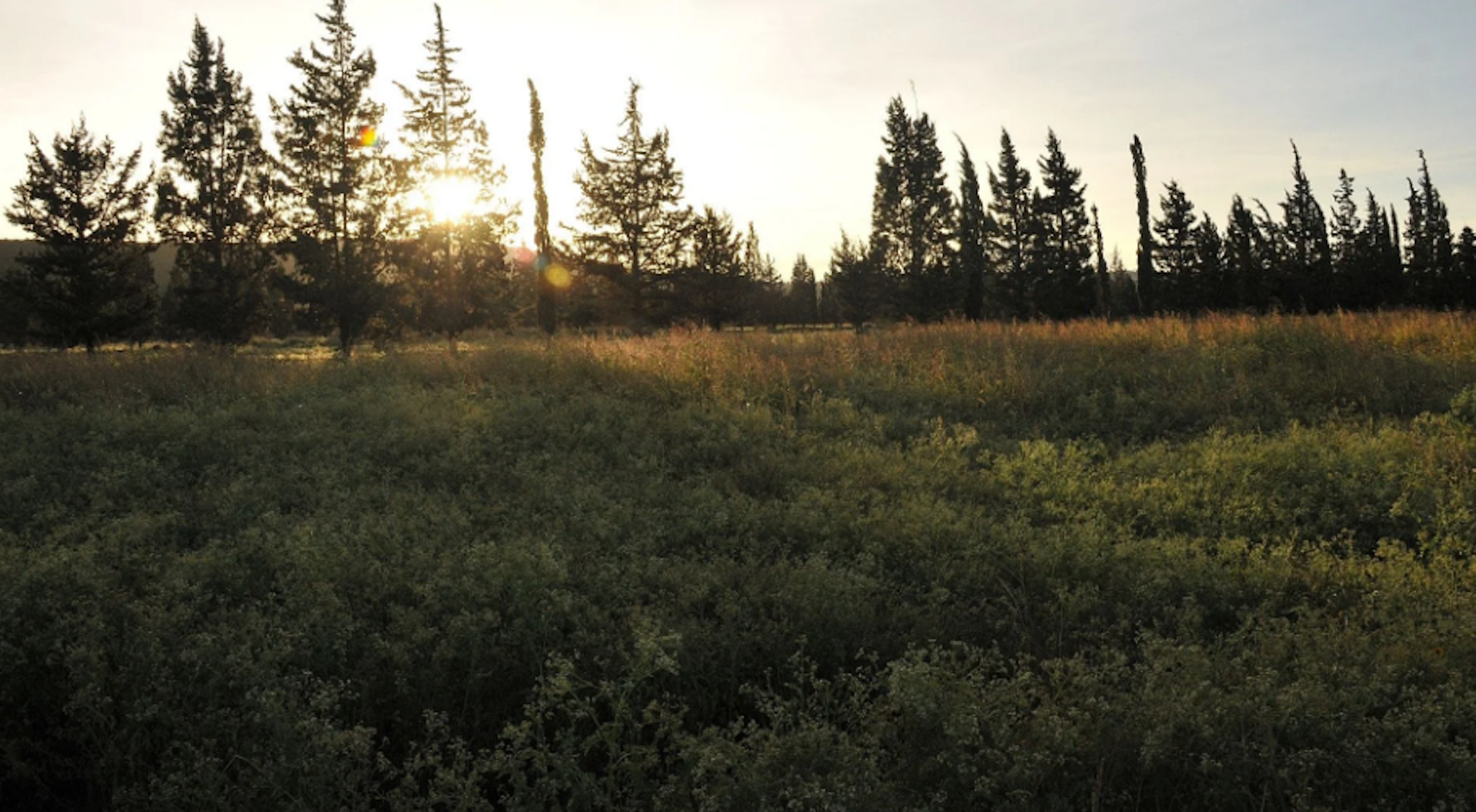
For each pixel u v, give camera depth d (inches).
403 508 277.4
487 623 178.1
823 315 2674.7
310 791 135.0
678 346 544.7
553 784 135.2
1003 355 529.7
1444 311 692.7
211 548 227.0
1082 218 1790.1
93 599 187.2
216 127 1451.8
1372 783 131.7
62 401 469.4
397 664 171.9
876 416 421.7
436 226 1519.4
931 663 160.6
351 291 1289.4
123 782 147.8
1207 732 135.3
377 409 422.0
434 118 1519.4
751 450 364.2
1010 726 144.3
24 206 1218.6
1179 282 1790.1
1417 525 261.4
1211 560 231.5
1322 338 513.0
